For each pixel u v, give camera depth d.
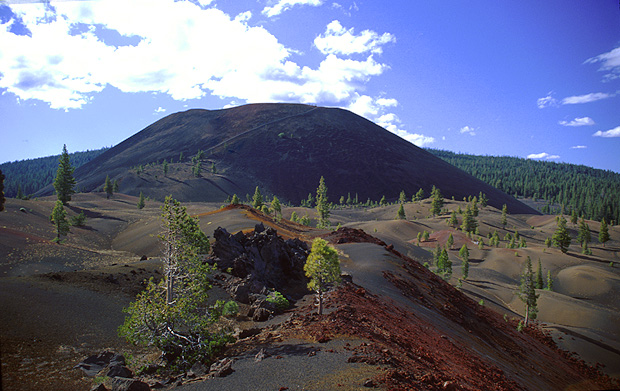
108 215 137.62
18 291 27.81
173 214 25.16
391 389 13.91
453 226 193.12
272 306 31.52
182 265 24.69
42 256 60.09
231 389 14.77
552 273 122.44
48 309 26.36
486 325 50.69
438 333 32.38
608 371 57.59
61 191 139.38
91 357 21.50
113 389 15.62
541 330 71.81
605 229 183.00
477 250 146.50
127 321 22.48
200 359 20.83
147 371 20.83
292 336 21.86
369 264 52.09
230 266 40.41
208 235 67.94
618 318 83.00
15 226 85.19
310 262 26.84
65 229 83.69
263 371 16.36
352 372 15.66
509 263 129.88
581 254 156.50
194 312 24.44
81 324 25.86
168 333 22.55
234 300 34.56
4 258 56.03
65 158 139.25
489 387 22.16
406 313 34.53
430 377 16.30
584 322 80.81
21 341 21.78
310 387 14.27
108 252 75.94
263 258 42.06
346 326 22.84
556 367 50.75
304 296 37.59
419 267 63.88
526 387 28.95
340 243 72.19
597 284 109.62
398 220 186.62
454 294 58.91
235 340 23.75
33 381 18.06
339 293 32.66
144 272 38.22
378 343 20.44
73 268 57.69
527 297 75.56
